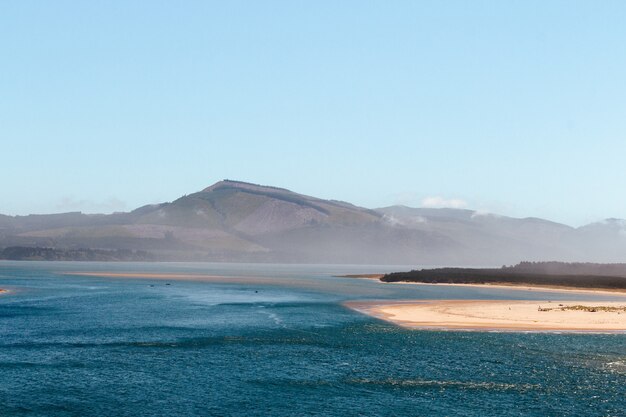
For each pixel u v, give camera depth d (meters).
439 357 56.88
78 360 55.56
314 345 63.19
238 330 74.19
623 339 66.50
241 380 48.50
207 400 43.06
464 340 65.88
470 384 47.34
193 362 54.94
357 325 78.25
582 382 47.97
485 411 40.94
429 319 82.88
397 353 58.88
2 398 43.00
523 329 73.38
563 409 41.41
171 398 43.47
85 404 41.97
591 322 78.75
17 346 62.19
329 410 40.97
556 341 65.25
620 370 51.81
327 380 48.50
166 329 75.19
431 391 45.38
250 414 40.16
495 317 84.12
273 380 48.47
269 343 64.50
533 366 53.28
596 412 40.91
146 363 54.47
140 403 42.28
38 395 43.91
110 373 50.59
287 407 41.50
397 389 45.94
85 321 83.31
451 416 39.84
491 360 55.56
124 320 84.81
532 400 43.31
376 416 39.84
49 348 61.31
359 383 47.69
